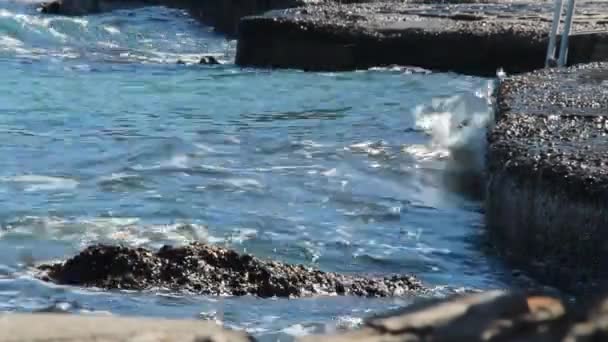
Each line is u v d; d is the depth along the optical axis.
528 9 41.88
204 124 21.81
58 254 11.77
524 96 17.70
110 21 48.03
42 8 55.56
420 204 14.95
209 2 51.00
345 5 43.59
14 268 11.00
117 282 10.18
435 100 23.66
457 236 13.29
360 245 12.60
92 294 9.91
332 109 24.31
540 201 11.75
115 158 17.91
